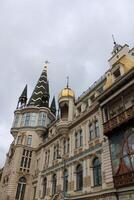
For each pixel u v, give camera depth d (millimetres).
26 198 33812
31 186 35312
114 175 18172
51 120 45500
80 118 27406
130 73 19391
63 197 23312
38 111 45312
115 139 19516
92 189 20484
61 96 33000
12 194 33156
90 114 25844
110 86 21734
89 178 21500
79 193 22109
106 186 18750
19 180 35094
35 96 50969
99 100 23719
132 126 17891
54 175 29484
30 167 37344
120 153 18344
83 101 30266
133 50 23969
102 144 21406
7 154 43875
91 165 22078
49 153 33781
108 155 19922
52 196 26828
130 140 17672
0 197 36312
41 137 41688
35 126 42688
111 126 19844
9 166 39281
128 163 17078
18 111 46156
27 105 49594
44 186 31188
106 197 18297
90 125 25328
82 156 24188
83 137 25516
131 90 19891
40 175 33344
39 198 30375
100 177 20312
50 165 31391
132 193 15977
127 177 16531
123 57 24547
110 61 27172
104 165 19922
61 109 32781
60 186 26062
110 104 22438
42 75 57156
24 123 43469
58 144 31562
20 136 41031
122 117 18734
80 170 23828
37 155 38344
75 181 23656
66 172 26406
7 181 36562
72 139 27797
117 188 17422
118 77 22703
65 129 29578
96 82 29297
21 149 38469
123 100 20438
